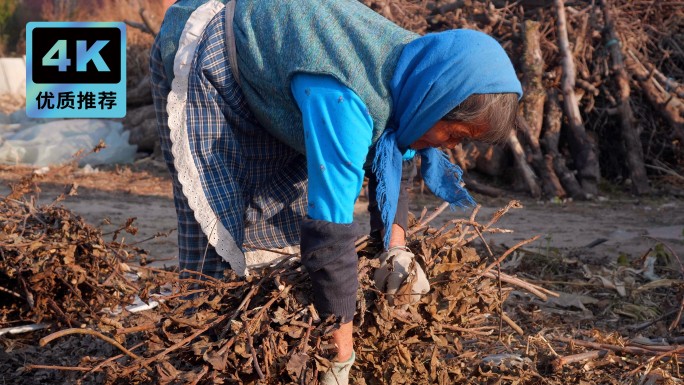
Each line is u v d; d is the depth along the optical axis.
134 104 10.41
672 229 5.89
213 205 2.33
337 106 1.97
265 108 2.21
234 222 2.36
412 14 8.91
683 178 8.40
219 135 2.32
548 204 7.52
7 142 9.34
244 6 2.26
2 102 12.81
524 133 8.25
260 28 2.18
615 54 8.60
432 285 2.46
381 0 8.59
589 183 8.01
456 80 1.94
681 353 2.73
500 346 2.93
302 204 2.56
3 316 2.95
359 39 2.04
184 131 2.30
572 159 8.60
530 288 2.69
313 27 2.08
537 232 5.82
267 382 2.13
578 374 2.68
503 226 6.11
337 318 2.07
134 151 9.66
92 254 2.85
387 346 2.36
